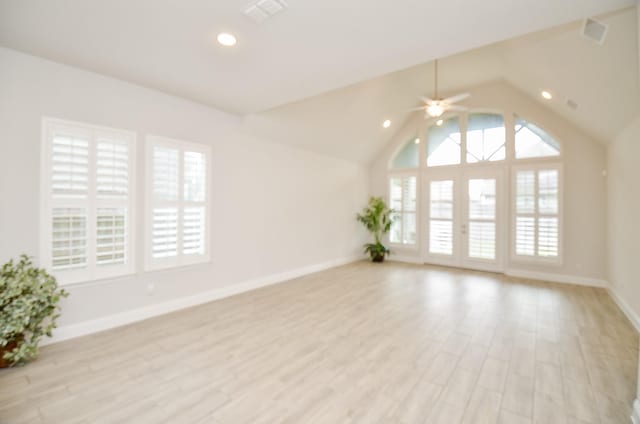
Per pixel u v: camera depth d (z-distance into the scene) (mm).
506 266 6004
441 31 2379
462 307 4059
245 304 4148
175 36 2477
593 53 2809
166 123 3756
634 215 3600
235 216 4637
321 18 2209
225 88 3576
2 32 2432
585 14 2143
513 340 3064
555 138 5492
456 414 1960
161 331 3238
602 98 3520
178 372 2445
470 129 6504
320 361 2633
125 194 3389
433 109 4871
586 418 1929
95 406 2021
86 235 3107
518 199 5797
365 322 3525
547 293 4711
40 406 2014
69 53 2773
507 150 5969
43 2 2047
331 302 4250
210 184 4246
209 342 2986
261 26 2322
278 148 5379
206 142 4211
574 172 5320
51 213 2893
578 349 2875
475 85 6156
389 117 6637
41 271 2654
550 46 3234
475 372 2467
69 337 3023
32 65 2809
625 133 3896
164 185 3740
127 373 2426
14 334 2449
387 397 2135
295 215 5746
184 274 3984
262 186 5078
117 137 3322
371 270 6375
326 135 5973
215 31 2400
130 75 3230
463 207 6547
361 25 2299
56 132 2924
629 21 2197
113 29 2389
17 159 2738
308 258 6070
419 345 2947
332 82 3398
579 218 5277
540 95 5000
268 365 2562
